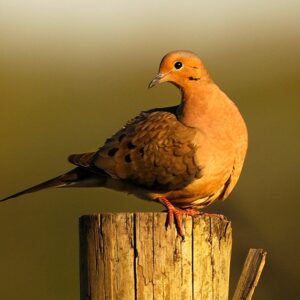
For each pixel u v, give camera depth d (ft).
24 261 60.75
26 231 61.87
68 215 61.77
